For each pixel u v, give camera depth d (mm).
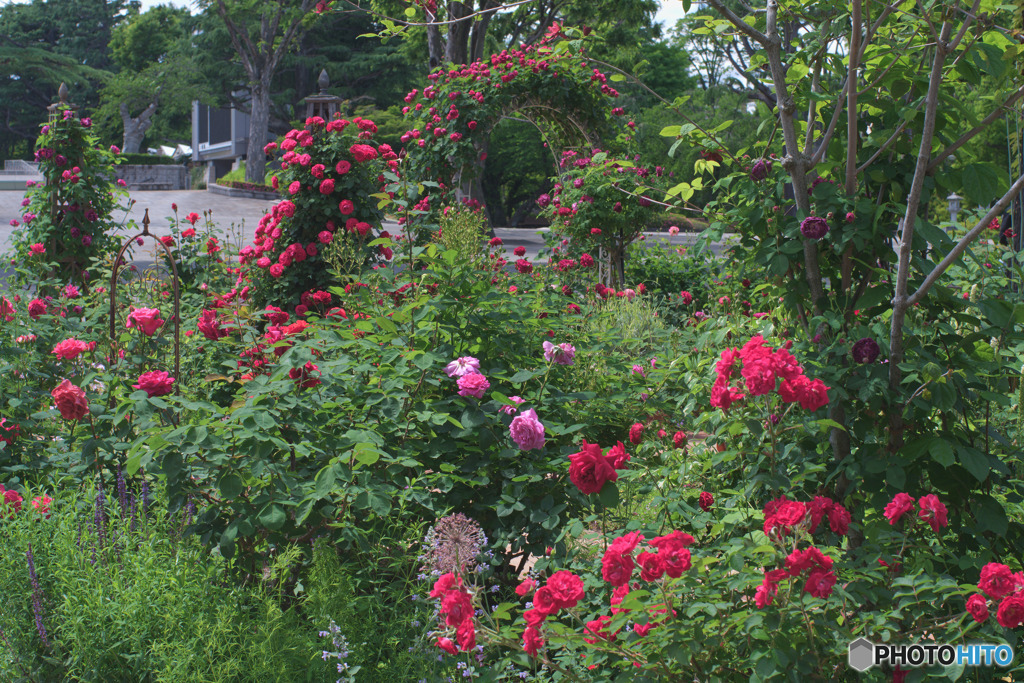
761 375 2072
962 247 2389
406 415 3100
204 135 49219
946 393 2398
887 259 2799
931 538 2412
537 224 34812
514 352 3697
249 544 2643
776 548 1919
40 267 6922
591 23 19844
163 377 2818
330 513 2590
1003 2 2760
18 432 3660
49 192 7477
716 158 3268
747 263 3156
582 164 8375
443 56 16438
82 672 2275
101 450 3004
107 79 47531
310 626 2430
